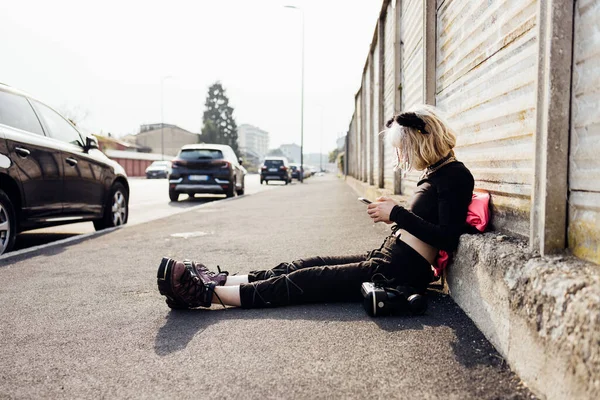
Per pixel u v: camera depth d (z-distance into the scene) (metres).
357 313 2.75
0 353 2.31
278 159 28.06
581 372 1.45
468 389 1.83
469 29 3.30
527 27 2.34
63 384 1.97
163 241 5.69
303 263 3.03
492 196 2.83
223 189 13.55
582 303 1.49
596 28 1.75
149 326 2.64
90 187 6.36
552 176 1.95
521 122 2.43
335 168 102.62
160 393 1.87
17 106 5.21
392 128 2.76
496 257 2.19
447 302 2.87
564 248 1.98
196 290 2.81
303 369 2.04
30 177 5.09
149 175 45.75
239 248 5.10
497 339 2.16
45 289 3.50
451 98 3.81
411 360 2.10
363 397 1.79
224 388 1.89
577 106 1.88
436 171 2.73
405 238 2.76
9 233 4.86
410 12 6.87
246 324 2.62
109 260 4.56
